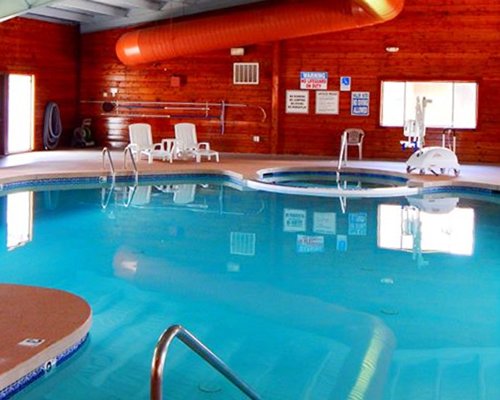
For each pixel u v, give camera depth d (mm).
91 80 16062
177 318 4812
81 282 5668
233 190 10852
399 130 14328
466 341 4414
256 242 7242
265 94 14930
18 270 6016
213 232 7719
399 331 4598
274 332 4562
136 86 15727
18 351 3463
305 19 12477
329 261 6477
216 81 15180
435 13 13852
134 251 6781
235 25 13227
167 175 11688
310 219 8523
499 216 8773
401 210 9180
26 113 14859
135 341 4328
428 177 11164
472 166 13078
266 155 14797
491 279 5891
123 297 5277
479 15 13664
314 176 12531
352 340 4414
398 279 5875
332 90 14531
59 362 3781
